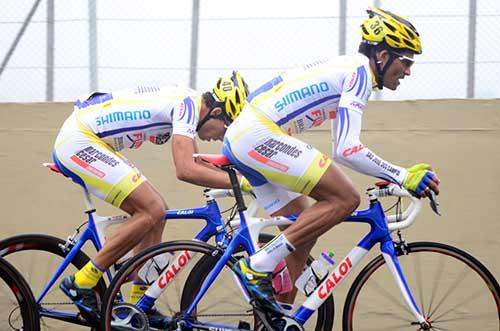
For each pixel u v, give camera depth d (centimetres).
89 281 846
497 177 1035
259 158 779
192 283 872
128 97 878
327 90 779
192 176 830
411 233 1038
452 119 1046
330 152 1066
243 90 877
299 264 852
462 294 1013
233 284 912
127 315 845
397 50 784
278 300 862
